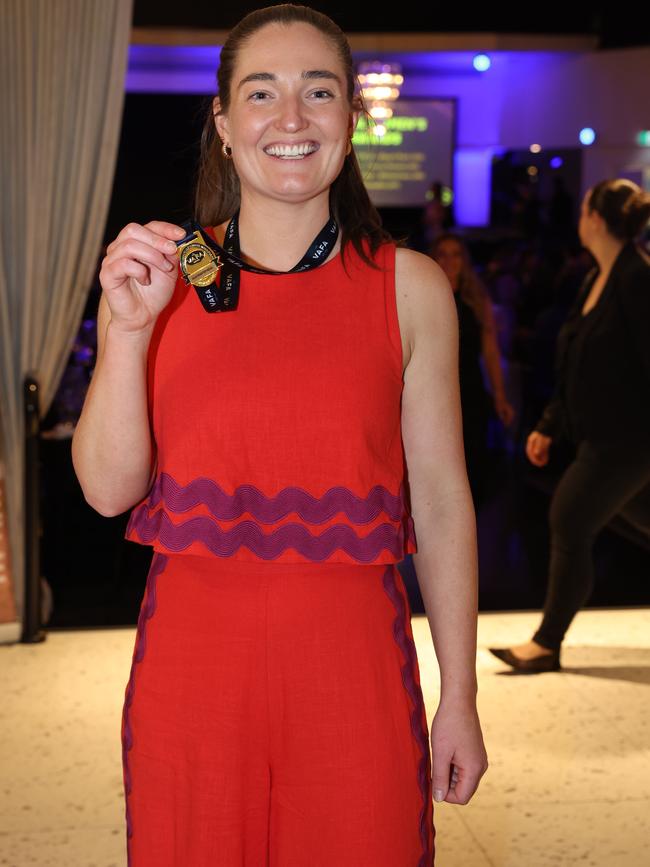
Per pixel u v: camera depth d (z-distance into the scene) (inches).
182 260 57.6
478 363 182.4
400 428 62.4
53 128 161.5
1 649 167.2
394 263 61.1
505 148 441.1
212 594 58.7
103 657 164.2
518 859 108.7
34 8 158.9
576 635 175.6
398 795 58.9
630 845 111.7
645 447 150.3
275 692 57.9
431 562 61.9
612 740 135.4
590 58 382.0
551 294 331.9
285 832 59.0
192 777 58.2
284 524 58.7
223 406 58.8
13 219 163.6
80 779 125.0
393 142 442.0
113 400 58.4
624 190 151.4
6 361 166.6
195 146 73.2
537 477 304.7
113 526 222.1
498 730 137.8
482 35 368.5
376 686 58.8
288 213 60.6
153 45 338.0
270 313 59.6
